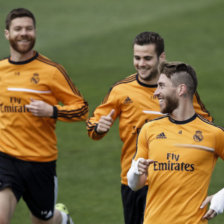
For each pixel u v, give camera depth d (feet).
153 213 57.31
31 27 74.08
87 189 108.06
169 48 229.66
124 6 297.74
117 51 227.81
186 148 57.06
